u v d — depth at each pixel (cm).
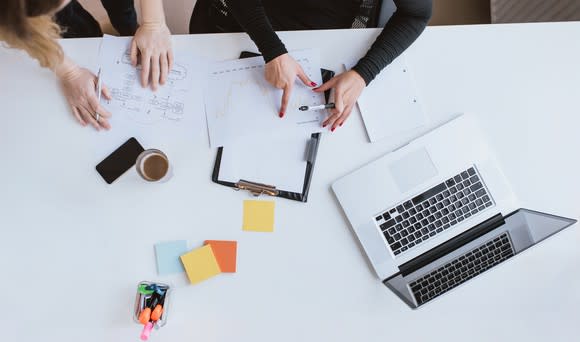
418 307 77
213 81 83
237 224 82
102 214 82
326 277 81
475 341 80
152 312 75
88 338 81
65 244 81
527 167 83
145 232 81
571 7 114
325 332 81
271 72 80
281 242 81
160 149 82
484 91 83
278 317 81
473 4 145
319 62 85
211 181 82
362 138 83
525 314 80
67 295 81
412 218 81
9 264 81
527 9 125
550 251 81
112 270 81
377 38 83
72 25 107
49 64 74
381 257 80
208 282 81
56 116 83
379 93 83
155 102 83
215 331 81
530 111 83
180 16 141
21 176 82
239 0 82
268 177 82
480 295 81
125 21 123
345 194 81
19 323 80
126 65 83
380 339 80
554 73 83
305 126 83
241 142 82
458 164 82
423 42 84
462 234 80
